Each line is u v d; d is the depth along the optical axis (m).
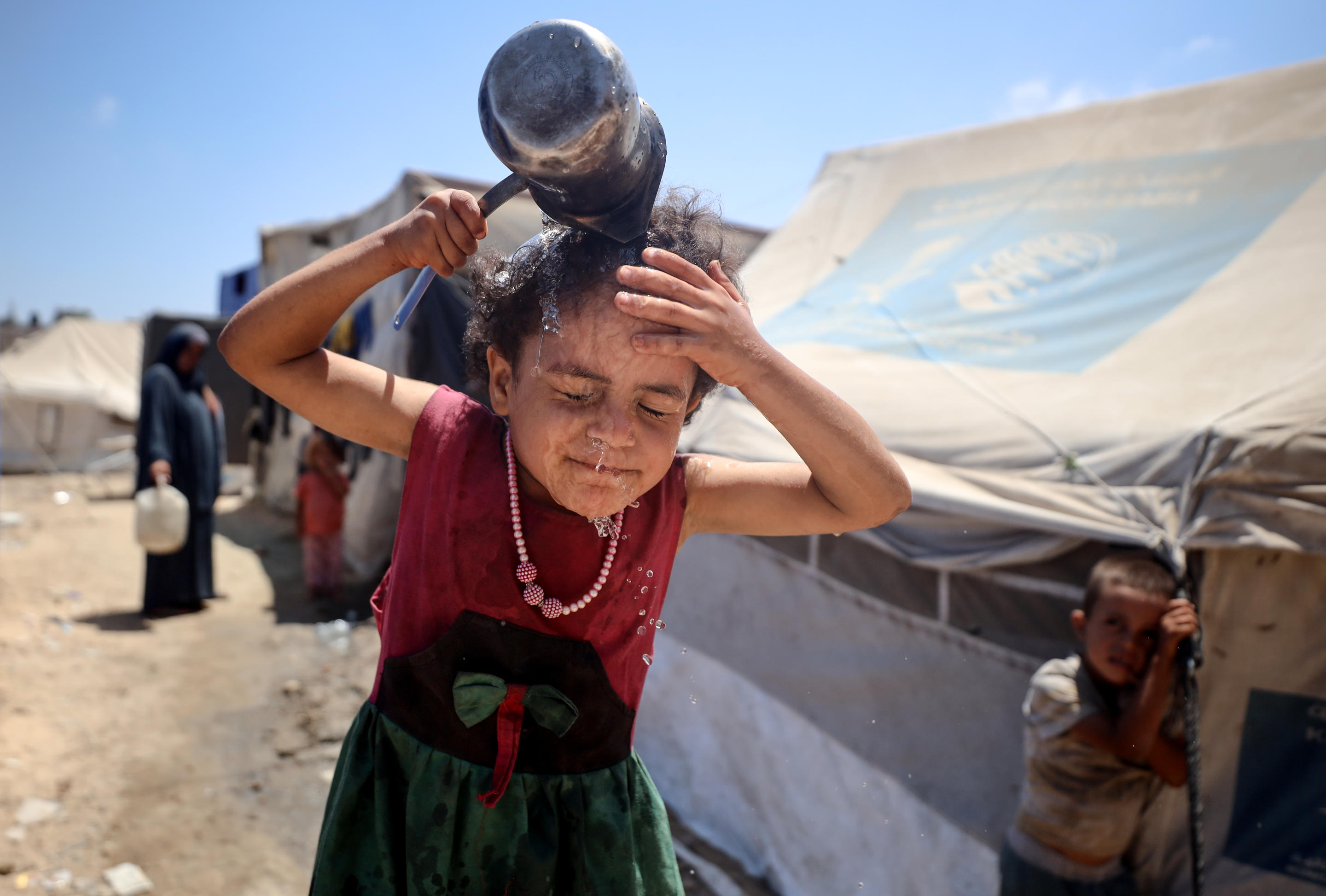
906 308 4.21
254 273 15.75
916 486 2.90
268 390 1.08
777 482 1.20
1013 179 5.00
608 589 1.08
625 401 0.95
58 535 9.18
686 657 4.16
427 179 7.22
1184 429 2.48
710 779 3.94
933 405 3.29
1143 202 4.16
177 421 6.67
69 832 3.57
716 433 3.64
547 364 0.96
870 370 3.74
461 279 6.52
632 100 0.81
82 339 15.12
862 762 3.22
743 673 3.82
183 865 3.46
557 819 1.07
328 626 6.50
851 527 1.16
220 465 7.02
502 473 1.07
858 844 3.19
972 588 2.97
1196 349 2.89
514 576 1.05
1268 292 3.04
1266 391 2.49
